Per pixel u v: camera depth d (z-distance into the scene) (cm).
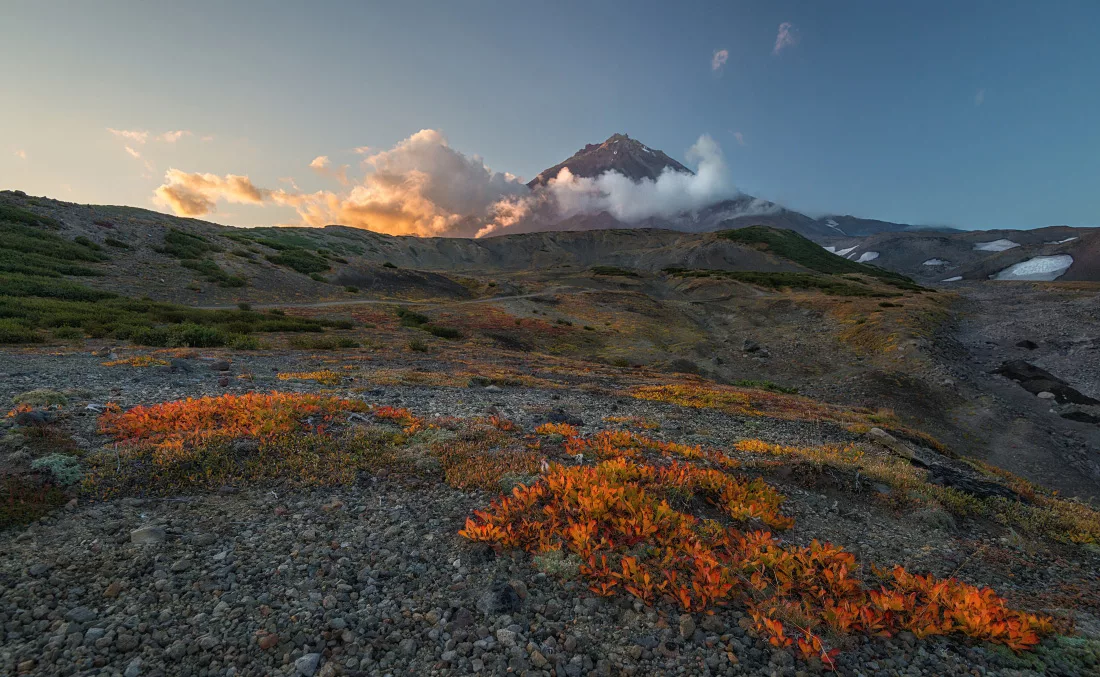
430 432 1105
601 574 589
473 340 5416
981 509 1068
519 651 477
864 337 6425
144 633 461
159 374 1744
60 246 6256
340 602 535
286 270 8869
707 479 912
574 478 808
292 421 1023
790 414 2236
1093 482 2998
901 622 548
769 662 480
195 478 766
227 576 559
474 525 663
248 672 429
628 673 459
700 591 557
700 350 6525
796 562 640
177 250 7800
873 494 1048
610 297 10162
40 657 417
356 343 3866
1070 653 538
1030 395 4653
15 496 631
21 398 1048
